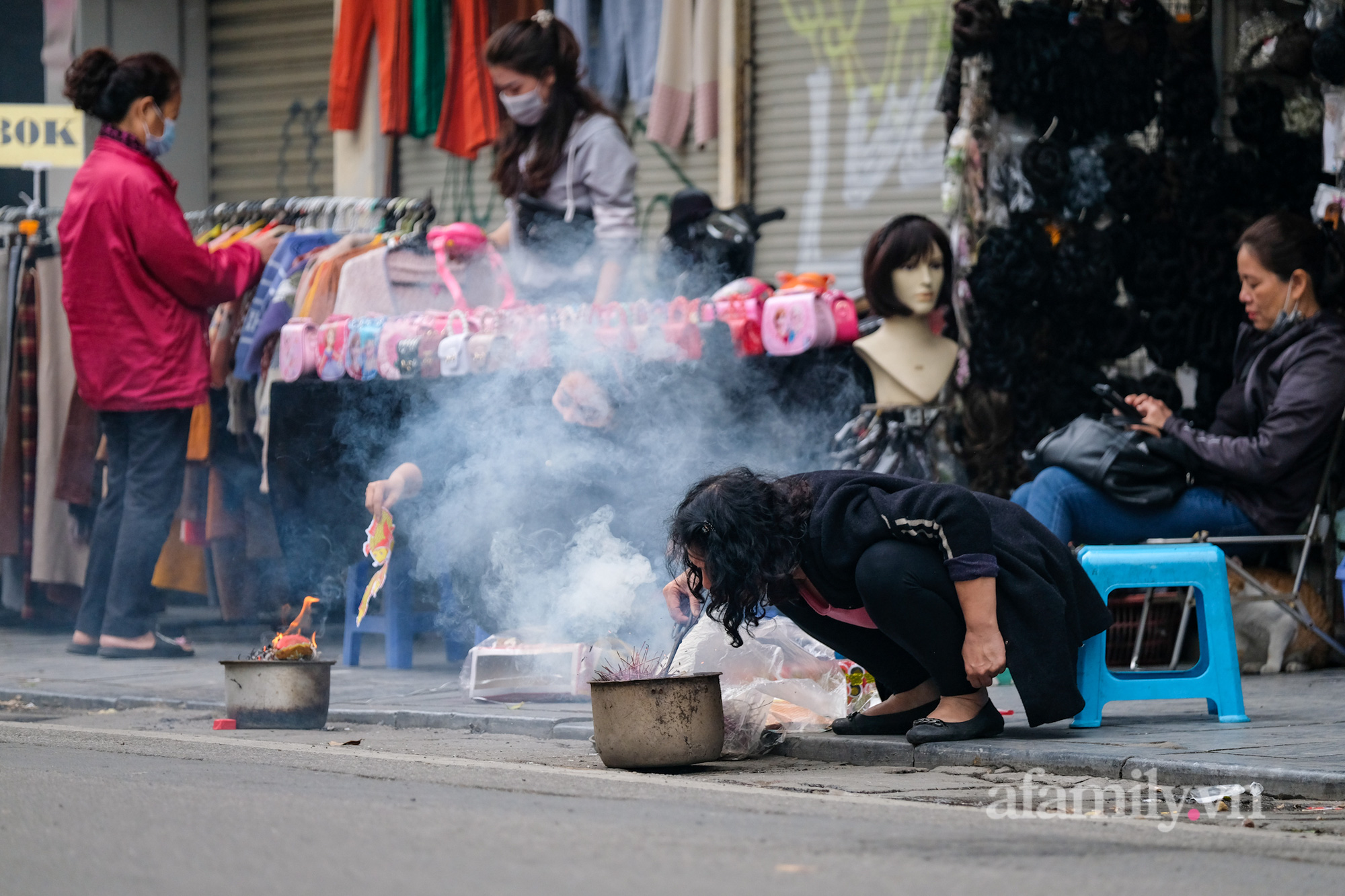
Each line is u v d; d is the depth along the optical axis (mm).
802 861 4520
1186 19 11312
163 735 7734
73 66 12039
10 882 4199
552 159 11570
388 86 15695
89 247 11766
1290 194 11586
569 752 7324
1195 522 10125
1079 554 7926
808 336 9883
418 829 4922
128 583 11969
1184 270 11195
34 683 10344
